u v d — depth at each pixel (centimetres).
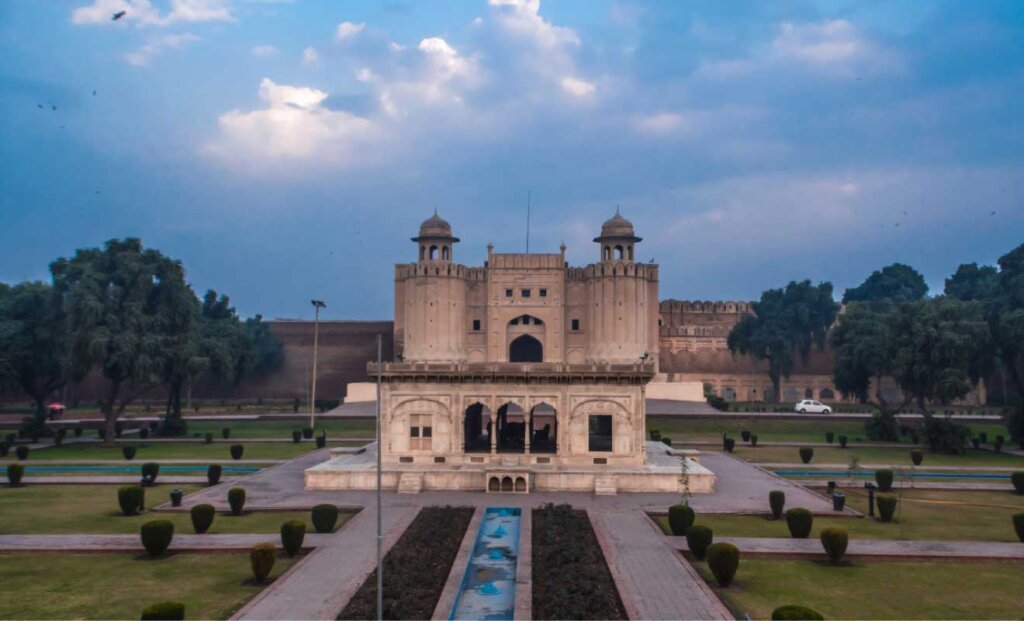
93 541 2400
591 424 4503
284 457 4556
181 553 2297
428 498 3172
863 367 6388
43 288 6981
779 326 8206
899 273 10862
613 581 2023
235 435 5847
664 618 1734
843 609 1814
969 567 2184
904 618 1753
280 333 8775
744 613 1761
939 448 5016
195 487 3484
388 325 8706
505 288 7700
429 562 2209
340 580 2017
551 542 2412
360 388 7625
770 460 4488
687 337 8712
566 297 7756
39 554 2288
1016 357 5906
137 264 5503
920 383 5406
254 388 8631
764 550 2291
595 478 3350
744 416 6372
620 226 7644
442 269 7475
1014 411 5356
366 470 3400
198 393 8550
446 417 3559
